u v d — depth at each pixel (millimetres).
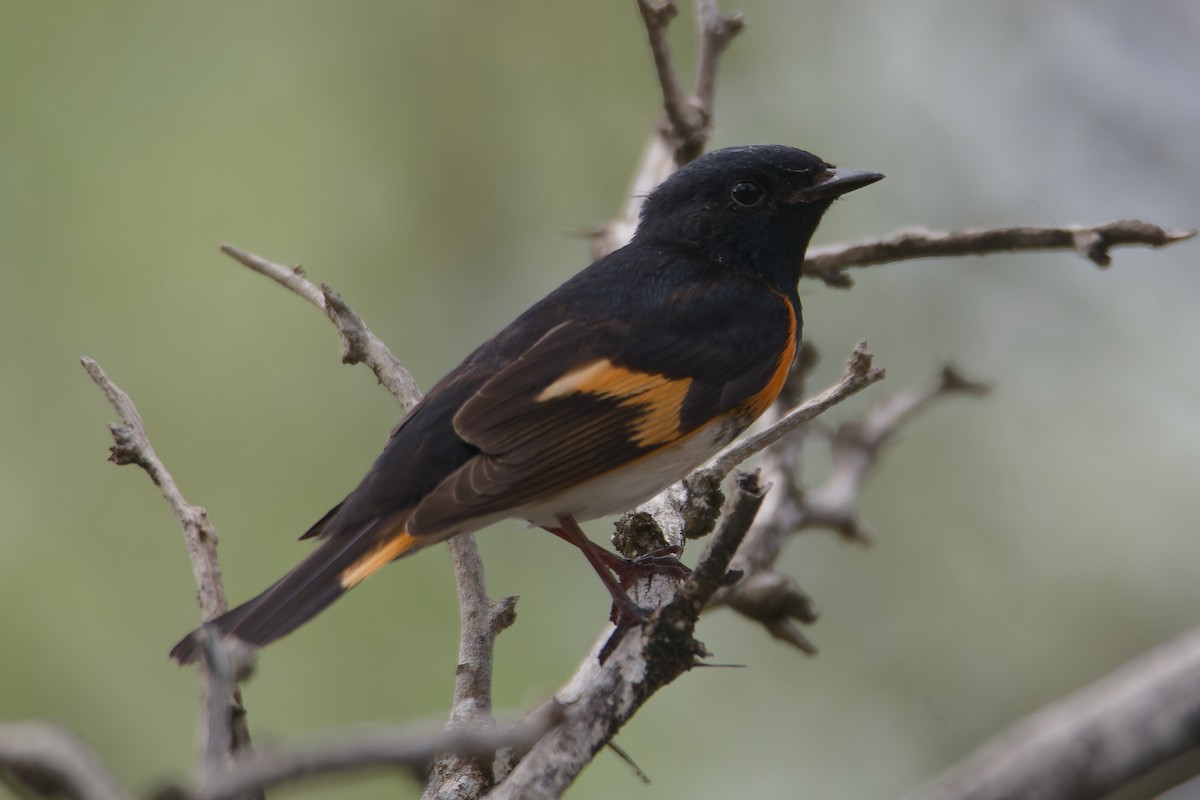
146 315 11898
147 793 3871
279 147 12516
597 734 5926
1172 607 12844
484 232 13578
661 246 8641
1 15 12211
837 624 13102
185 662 6160
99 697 10969
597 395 7664
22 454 11562
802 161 8680
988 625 12953
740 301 8312
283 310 12133
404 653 11258
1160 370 13656
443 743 4160
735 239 8625
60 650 10984
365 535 7023
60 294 11859
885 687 12859
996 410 13555
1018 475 13336
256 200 12289
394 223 12930
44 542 11273
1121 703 3900
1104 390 13594
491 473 7109
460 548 7266
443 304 13281
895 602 13125
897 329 13789
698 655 6047
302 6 13047
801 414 7527
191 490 11609
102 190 12039
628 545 8227
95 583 11312
